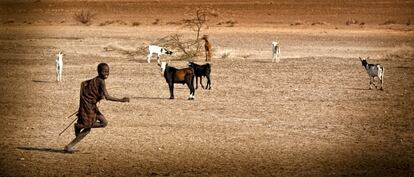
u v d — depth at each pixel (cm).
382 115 1894
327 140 1570
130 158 1388
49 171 1282
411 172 1297
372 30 5922
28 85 2453
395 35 5281
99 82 1359
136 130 1666
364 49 4022
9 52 3700
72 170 1291
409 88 2419
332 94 2256
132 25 6581
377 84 2509
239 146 1498
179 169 1301
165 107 1994
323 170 1300
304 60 3291
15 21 7000
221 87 2409
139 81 2548
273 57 3247
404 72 2889
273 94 2247
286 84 2483
